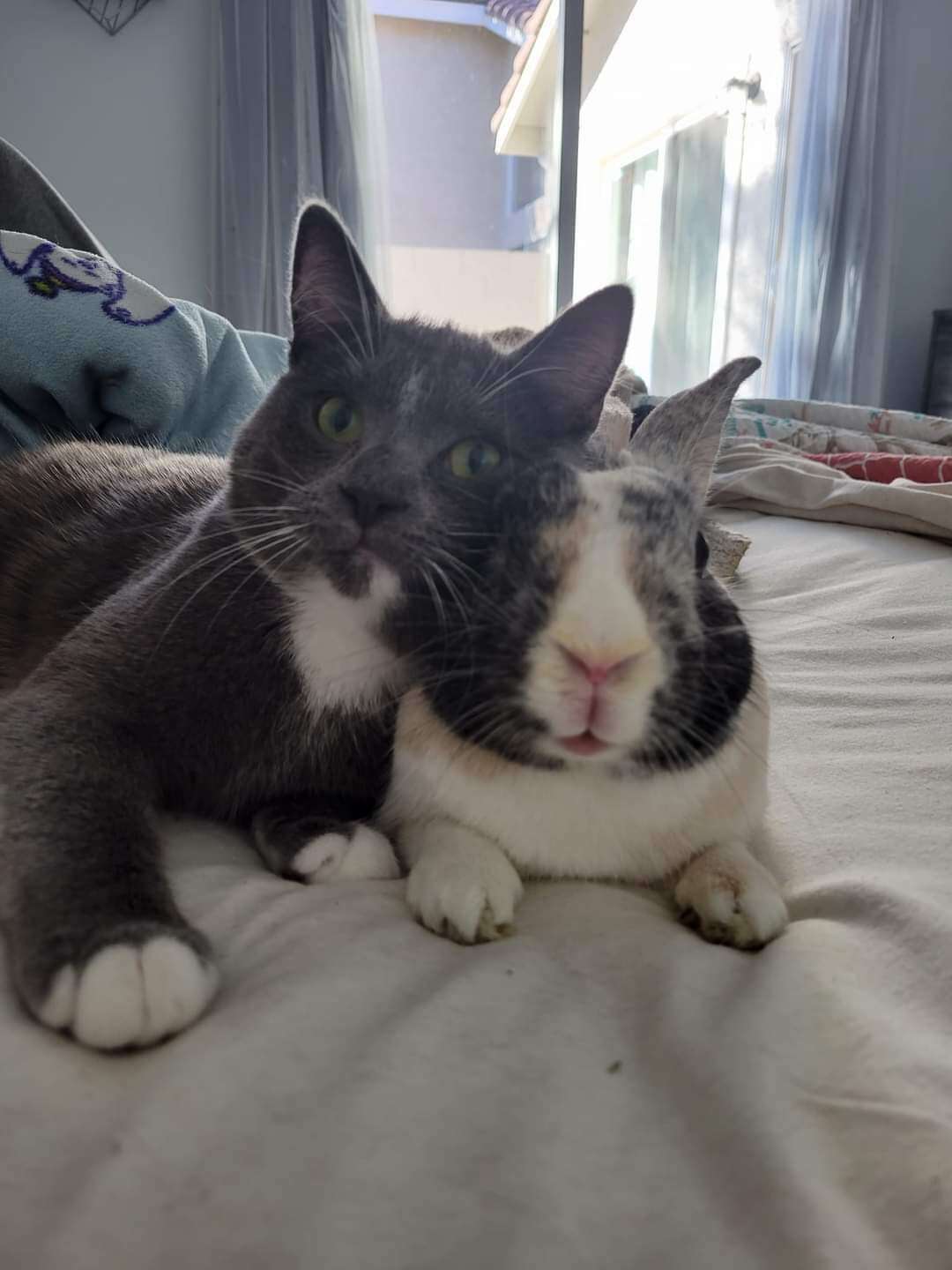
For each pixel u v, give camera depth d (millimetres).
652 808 773
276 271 3617
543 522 743
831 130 4273
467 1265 408
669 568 728
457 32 4590
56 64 3600
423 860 752
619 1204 445
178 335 1698
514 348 997
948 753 1072
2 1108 477
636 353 5164
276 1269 399
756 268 4758
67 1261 394
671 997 596
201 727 877
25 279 1574
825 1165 471
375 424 899
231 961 633
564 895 774
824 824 915
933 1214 439
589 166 5074
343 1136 466
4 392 1600
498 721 713
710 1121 496
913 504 2049
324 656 895
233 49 3498
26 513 1286
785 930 734
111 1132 464
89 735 809
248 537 916
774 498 2293
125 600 948
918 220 4840
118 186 3721
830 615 1597
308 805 911
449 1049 538
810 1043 558
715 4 4887
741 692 782
